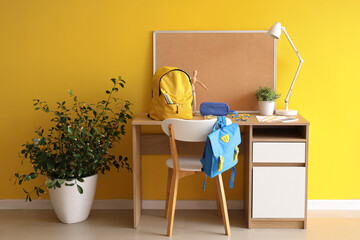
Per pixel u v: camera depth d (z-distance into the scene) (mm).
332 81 3439
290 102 3477
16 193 3607
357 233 3100
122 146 3562
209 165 2824
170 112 3084
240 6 3389
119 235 3082
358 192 3541
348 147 3504
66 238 3033
